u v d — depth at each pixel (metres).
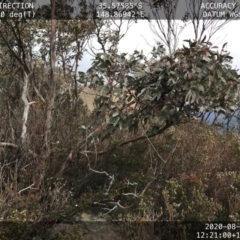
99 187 4.05
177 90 3.88
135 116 4.09
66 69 5.88
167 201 3.40
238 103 4.87
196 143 4.77
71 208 3.63
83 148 4.32
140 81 4.05
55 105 4.69
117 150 4.46
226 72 3.83
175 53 3.79
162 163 4.25
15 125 4.41
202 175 4.10
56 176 3.83
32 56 5.61
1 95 5.02
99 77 4.06
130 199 3.90
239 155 4.71
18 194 3.39
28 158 3.91
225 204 3.82
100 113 4.42
